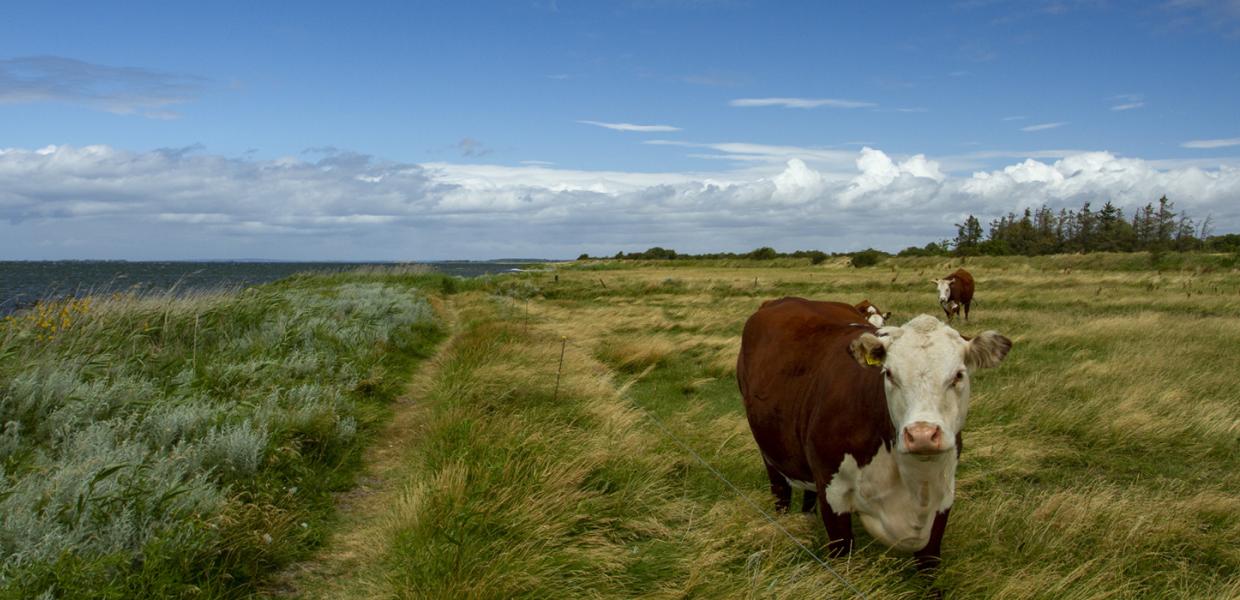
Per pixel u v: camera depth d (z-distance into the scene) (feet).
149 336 32.09
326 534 16.74
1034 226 297.94
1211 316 58.80
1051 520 16.15
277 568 14.82
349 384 29.27
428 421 25.55
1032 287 93.40
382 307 52.75
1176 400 26.25
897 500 12.59
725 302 79.46
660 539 15.76
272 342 33.76
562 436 21.08
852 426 12.92
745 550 15.20
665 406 29.84
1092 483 19.44
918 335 11.67
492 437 20.89
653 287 103.96
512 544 14.57
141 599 12.11
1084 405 25.68
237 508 15.72
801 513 16.75
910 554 14.79
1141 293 79.87
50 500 14.11
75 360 24.32
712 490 19.21
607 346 41.47
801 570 13.85
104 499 14.08
